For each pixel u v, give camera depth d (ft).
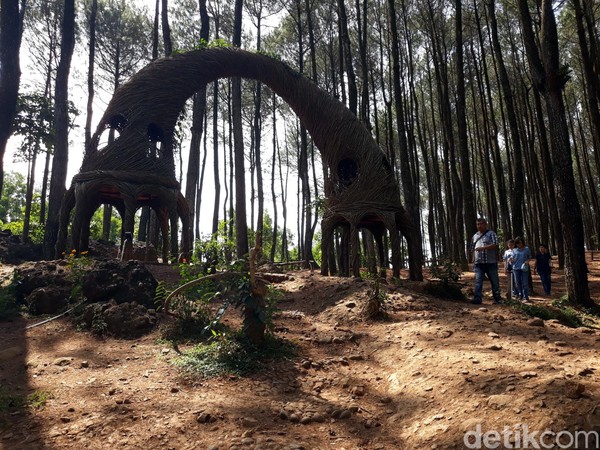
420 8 68.90
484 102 66.54
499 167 60.59
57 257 31.30
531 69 30.91
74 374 14.11
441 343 15.38
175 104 33.53
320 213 36.27
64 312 20.84
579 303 28.19
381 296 21.93
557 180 29.78
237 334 16.61
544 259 35.76
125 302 20.67
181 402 11.50
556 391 9.37
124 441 9.41
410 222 33.30
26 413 10.99
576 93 86.48
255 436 9.51
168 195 32.55
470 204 44.96
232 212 80.94
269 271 36.94
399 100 43.68
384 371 14.19
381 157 33.40
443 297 27.43
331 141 33.76
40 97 43.75
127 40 72.95
